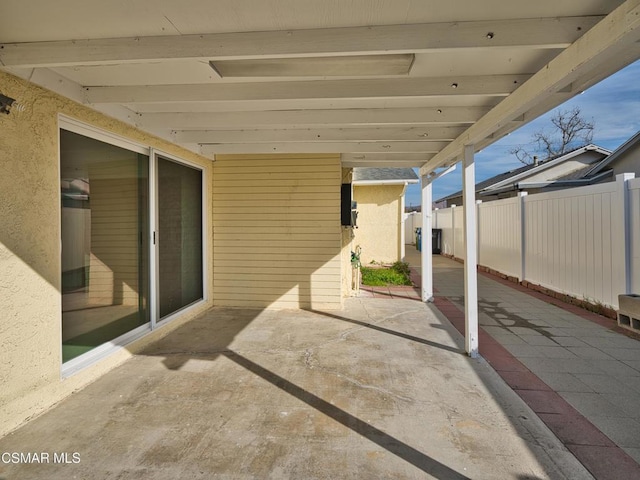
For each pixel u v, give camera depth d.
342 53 2.08
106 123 3.47
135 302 4.12
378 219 11.21
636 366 3.60
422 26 2.04
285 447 2.34
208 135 4.41
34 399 2.71
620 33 1.70
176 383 3.27
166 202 4.73
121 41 2.17
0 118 2.44
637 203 4.77
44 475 2.08
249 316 5.59
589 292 5.73
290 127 4.10
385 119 3.55
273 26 2.05
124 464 2.18
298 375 3.43
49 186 2.83
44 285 2.79
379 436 2.46
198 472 2.11
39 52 2.21
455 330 4.83
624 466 2.14
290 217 6.04
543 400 2.94
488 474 2.09
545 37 2.00
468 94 2.80
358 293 7.24
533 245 7.49
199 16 1.93
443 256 14.90
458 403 2.89
